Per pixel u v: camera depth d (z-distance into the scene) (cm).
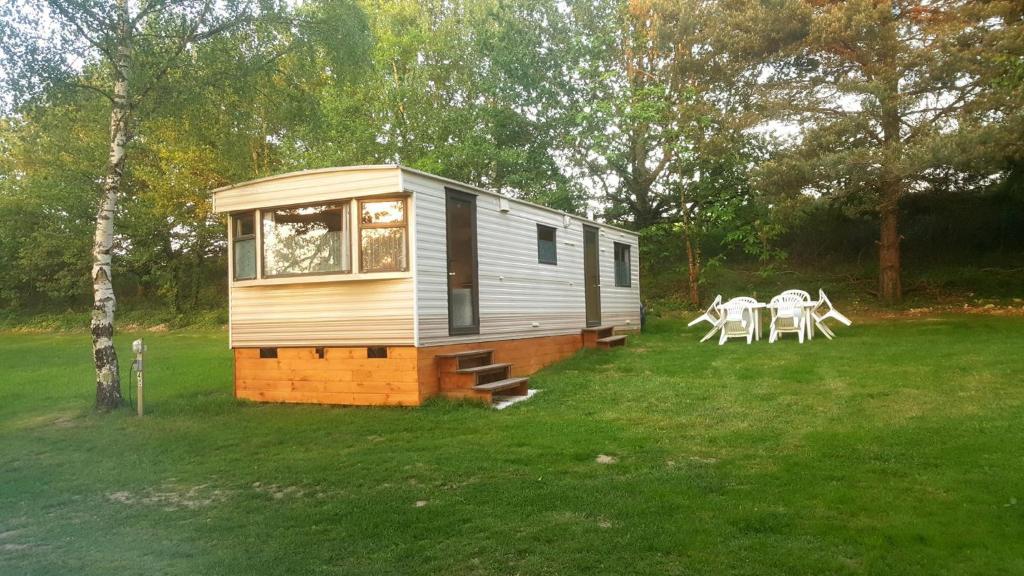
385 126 2166
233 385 1107
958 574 338
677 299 2261
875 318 1756
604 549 385
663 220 2395
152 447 725
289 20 1095
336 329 925
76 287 2923
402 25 2389
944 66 1497
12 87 949
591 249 1465
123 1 971
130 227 2488
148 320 2806
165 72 1027
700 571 353
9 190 2573
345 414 848
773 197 1673
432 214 920
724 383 930
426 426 754
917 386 828
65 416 950
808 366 1020
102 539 445
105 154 2330
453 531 425
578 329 1364
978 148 1402
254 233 977
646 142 2252
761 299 2161
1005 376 858
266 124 1391
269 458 651
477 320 1007
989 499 438
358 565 380
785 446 596
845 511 429
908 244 2281
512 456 601
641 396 871
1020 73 1291
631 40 2189
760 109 1791
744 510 434
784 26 1678
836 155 1542
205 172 2345
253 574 373
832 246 2375
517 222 1145
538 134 2386
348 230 903
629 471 543
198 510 500
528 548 392
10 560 413
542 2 2269
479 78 2388
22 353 1861
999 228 2166
